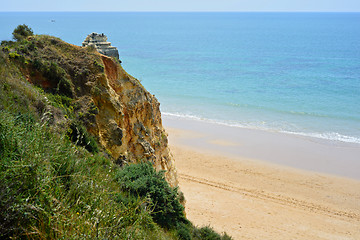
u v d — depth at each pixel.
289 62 93.06
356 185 26.80
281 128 40.38
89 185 8.46
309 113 46.03
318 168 29.72
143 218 9.13
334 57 101.94
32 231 6.50
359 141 36.12
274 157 31.98
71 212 7.04
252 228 20.19
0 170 7.13
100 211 6.98
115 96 15.62
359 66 85.06
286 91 58.81
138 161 15.81
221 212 21.94
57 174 8.36
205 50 120.88
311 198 24.52
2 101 10.80
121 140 14.63
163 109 48.75
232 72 77.75
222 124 42.03
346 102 51.34
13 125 8.55
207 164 30.25
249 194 24.73
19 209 6.41
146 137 17.08
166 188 12.03
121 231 7.35
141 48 125.12
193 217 20.95
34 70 14.13
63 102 13.85
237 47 131.12
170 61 94.25
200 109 48.69
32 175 7.32
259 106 49.62
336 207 23.34
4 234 6.17
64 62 15.17
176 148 34.22
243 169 29.30
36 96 12.45
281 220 21.33
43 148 8.29
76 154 10.31
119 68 16.83
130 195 10.66
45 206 6.99
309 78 70.25
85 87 14.86
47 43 15.83
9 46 14.53
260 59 98.81
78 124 12.90
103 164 12.13
